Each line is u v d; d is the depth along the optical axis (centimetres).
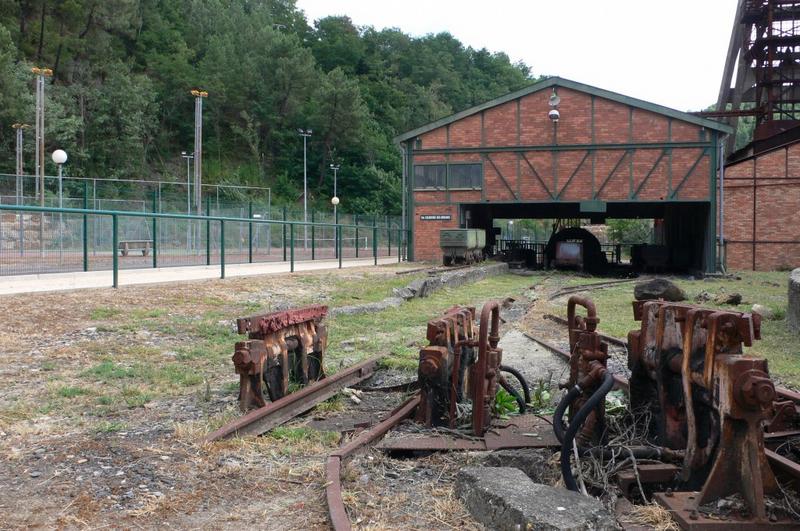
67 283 1547
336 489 458
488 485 439
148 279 1734
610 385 483
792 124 4166
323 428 661
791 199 3578
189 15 11731
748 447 418
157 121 9075
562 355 1045
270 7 14875
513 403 704
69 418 651
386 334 1259
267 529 416
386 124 12481
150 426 625
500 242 5278
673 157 3350
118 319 1192
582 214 4516
